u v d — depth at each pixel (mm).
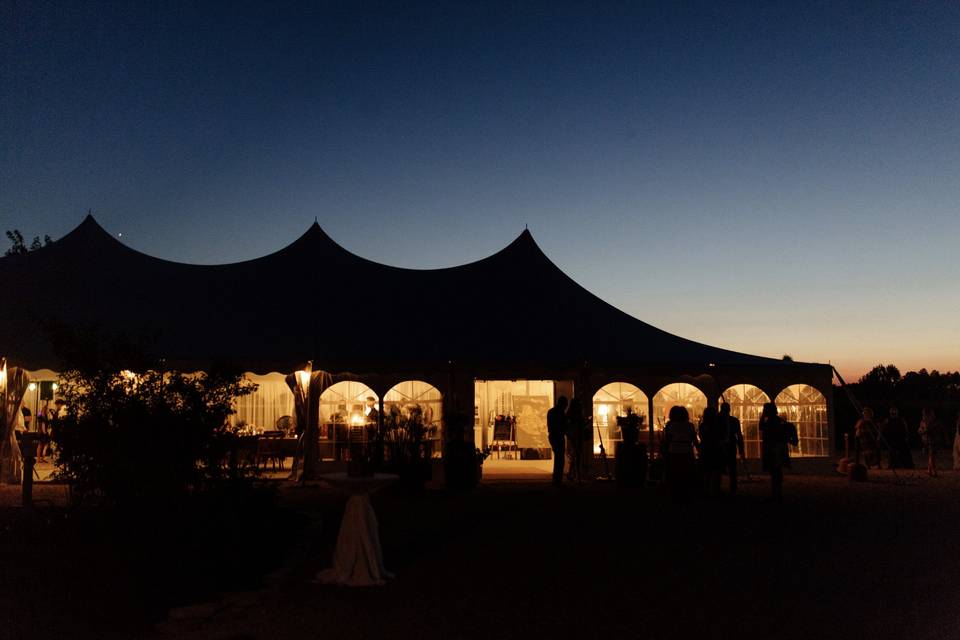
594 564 7801
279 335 15852
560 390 19109
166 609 6430
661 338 17688
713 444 13180
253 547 8359
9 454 14594
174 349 14812
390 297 17703
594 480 15797
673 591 6730
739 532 9625
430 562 7961
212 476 8945
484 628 5695
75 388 9086
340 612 6191
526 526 10062
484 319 17219
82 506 8680
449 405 15586
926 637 5422
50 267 17141
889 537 9305
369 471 7594
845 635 5477
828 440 17234
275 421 19875
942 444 17203
